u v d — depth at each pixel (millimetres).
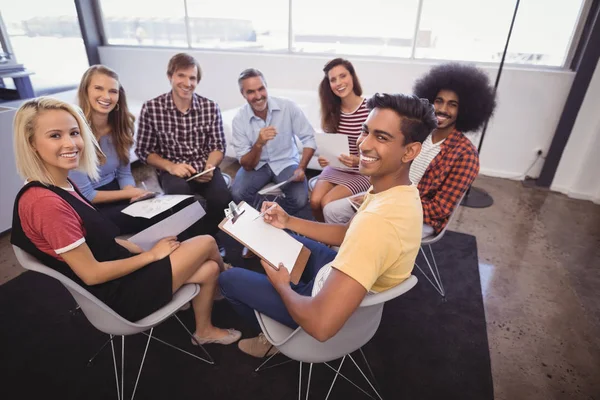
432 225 1755
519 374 1567
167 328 1766
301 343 1074
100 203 1832
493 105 1808
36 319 1797
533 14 3088
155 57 4145
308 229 1396
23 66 3121
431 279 2156
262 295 1249
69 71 4215
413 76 3463
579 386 1519
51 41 3949
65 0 3971
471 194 3227
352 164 1965
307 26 3711
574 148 3146
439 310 1920
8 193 2389
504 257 2383
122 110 1921
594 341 1748
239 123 2338
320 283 1163
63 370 1542
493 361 1628
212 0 3873
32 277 2076
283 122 2336
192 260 1369
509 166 3543
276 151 2375
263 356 1597
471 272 2223
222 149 2352
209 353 1632
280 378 1528
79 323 1781
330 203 1933
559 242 2561
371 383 1510
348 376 1542
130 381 1502
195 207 1530
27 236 1069
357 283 863
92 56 4297
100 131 1896
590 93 2938
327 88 2229
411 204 947
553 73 3084
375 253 873
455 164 1672
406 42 3525
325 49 3770
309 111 3596
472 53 3387
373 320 1121
